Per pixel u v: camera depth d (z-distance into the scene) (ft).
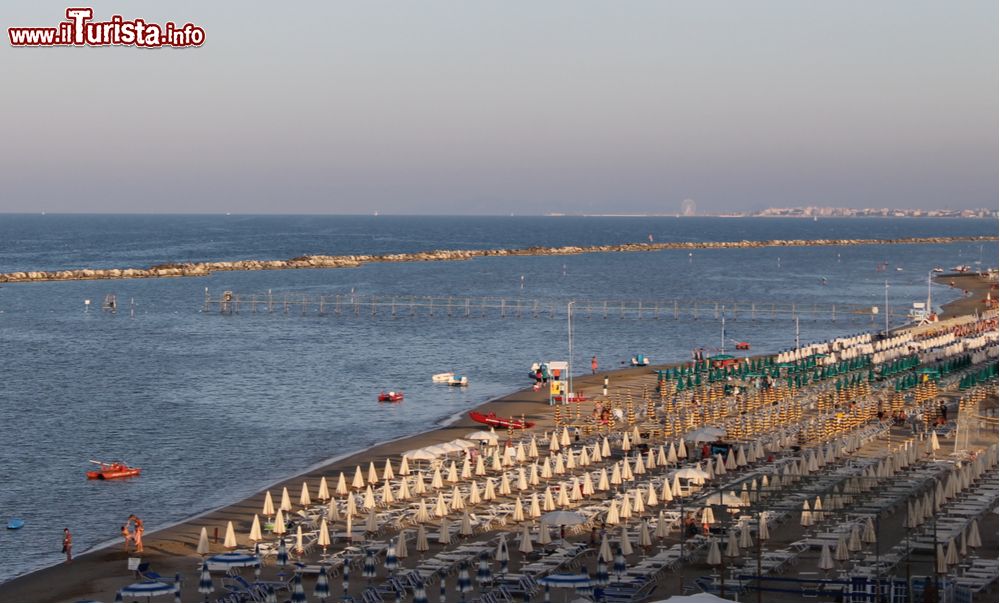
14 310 654.53
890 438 270.46
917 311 593.42
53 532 205.46
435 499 210.38
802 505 168.35
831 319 617.62
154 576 168.55
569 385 369.50
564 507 200.34
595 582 155.63
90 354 461.37
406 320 609.42
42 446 277.85
